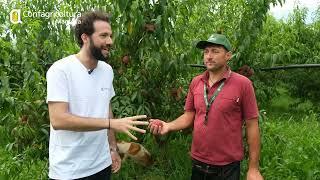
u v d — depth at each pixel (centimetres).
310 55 700
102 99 269
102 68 273
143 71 387
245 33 401
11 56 413
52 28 423
